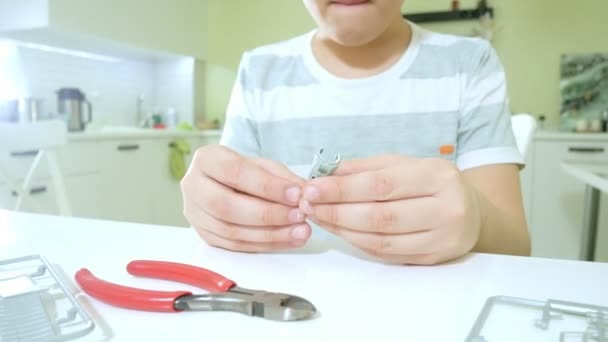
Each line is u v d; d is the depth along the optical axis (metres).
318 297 0.40
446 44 0.83
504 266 0.46
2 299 0.37
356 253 0.50
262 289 0.41
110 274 0.44
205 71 3.41
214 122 3.25
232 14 3.32
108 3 2.45
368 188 0.46
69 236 0.55
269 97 0.87
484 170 0.70
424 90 0.80
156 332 0.35
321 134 0.83
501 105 0.76
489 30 2.68
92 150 2.17
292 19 3.19
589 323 0.34
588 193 1.82
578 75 2.55
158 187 2.65
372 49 0.82
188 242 0.53
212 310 0.37
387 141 0.80
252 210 0.49
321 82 0.84
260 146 0.89
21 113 2.14
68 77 2.72
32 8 2.15
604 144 2.20
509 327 0.35
